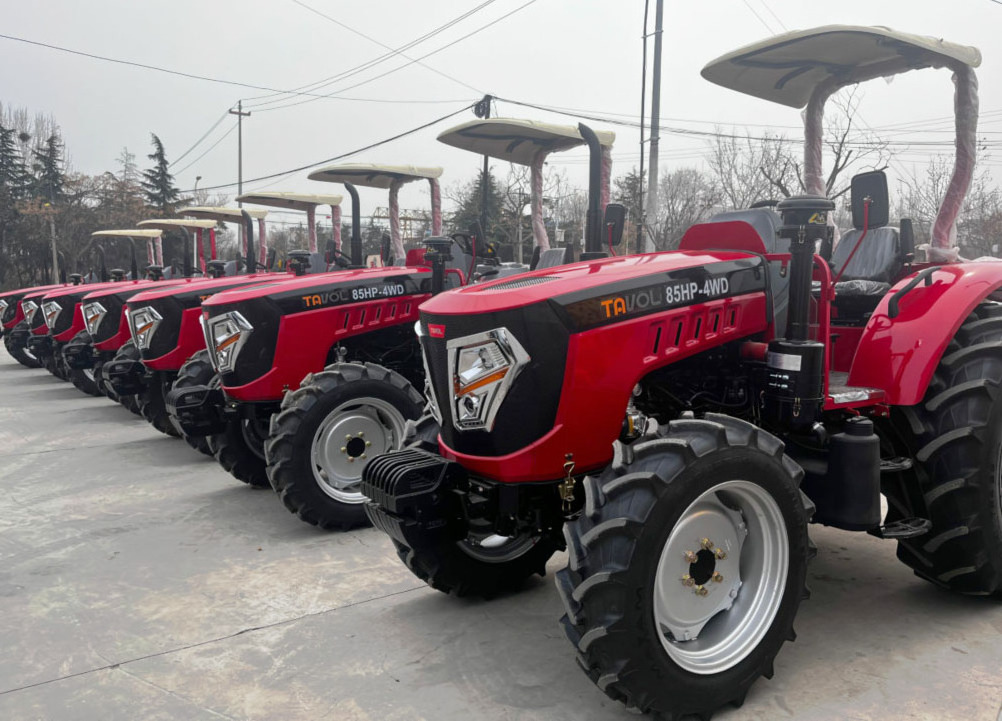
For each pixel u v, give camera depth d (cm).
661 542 198
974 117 332
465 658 251
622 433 249
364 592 308
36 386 931
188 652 259
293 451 366
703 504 219
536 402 226
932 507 259
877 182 244
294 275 556
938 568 267
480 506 243
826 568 315
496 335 226
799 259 234
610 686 199
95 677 244
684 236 287
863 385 269
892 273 358
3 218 3456
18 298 1080
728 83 374
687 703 205
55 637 273
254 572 330
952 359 259
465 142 561
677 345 240
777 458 219
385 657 253
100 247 1279
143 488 471
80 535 384
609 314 227
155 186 4341
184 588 314
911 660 239
